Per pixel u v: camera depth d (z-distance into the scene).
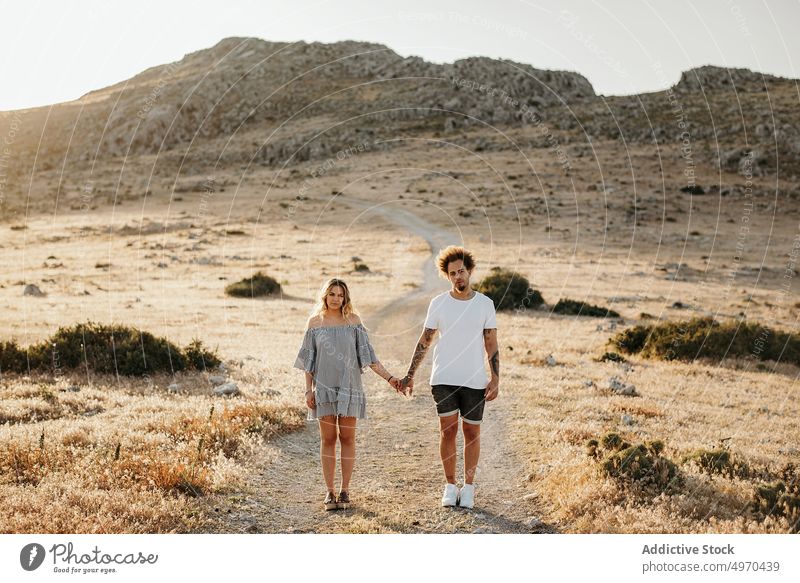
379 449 8.19
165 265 36.53
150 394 10.40
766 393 13.05
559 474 6.83
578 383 12.20
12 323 18.14
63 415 8.82
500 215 58.38
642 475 6.50
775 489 6.28
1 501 5.55
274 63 119.81
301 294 28.72
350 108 102.62
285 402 9.70
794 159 84.12
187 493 6.14
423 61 117.62
